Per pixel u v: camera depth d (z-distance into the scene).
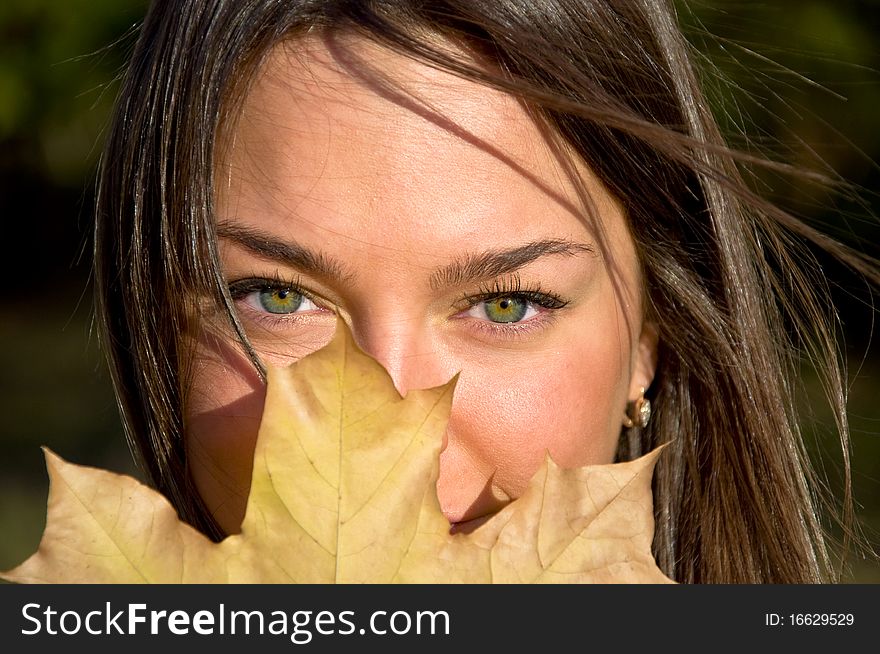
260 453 1.31
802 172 1.97
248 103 1.98
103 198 2.51
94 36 8.32
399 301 1.95
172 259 2.13
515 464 2.06
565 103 1.95
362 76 1.92
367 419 1.32
